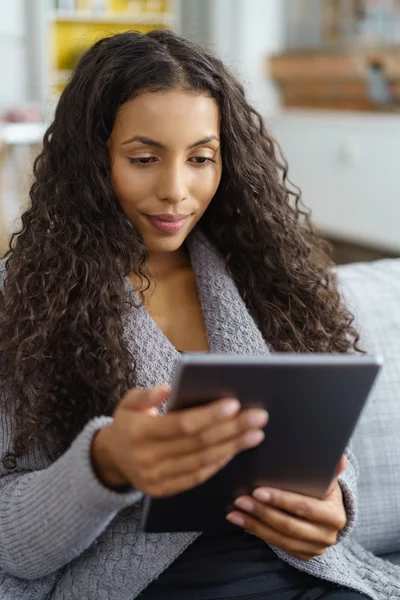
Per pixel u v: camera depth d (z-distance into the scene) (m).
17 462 0.98
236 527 0.98
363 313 1.32
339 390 0.77
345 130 5.01
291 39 5.74
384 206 4.83
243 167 1.14
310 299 1.19
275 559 1.01
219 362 0.71
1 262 1.12
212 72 1.04
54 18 5.52
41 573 0.93
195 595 0.96
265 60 5.63
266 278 1.19
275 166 1.24
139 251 1.05
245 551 0.99
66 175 1.06
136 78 0.98
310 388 0.75
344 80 5.06
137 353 1.02
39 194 1.07
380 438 1.24
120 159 1.01
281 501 0.87
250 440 0.73
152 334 1.03
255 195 1.17
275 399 0.75
